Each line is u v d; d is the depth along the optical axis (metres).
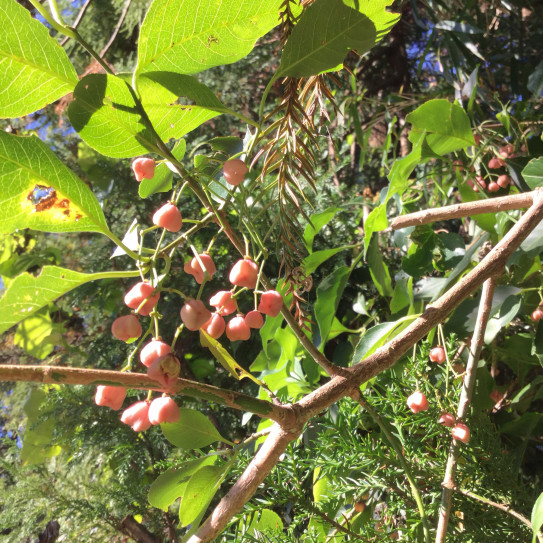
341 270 0.45
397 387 0.32
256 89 0.84
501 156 0.53
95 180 0.67
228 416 0.59
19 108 0.20
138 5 0.78
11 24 0.18
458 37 0.67
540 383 0.44
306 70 0.22
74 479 0.64
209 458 0.25
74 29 0.19
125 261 0.67
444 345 0.33
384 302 0.55
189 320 0.19
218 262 0.62
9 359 0.79
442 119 0.43
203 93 0.21
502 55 0.71
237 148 0.27
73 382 0.15
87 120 0.20
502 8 0.75
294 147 0.23
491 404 0.37
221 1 0.20
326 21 0.21
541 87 0.58
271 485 0.30
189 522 0.24
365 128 0.82
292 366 0.42
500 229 0.42
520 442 0.40
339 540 0.32
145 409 0.20
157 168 0.26
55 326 0.69
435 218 0.32
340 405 0.31
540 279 0.45
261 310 0.22
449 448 0.30
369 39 0.22
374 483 0.30
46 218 0.20
